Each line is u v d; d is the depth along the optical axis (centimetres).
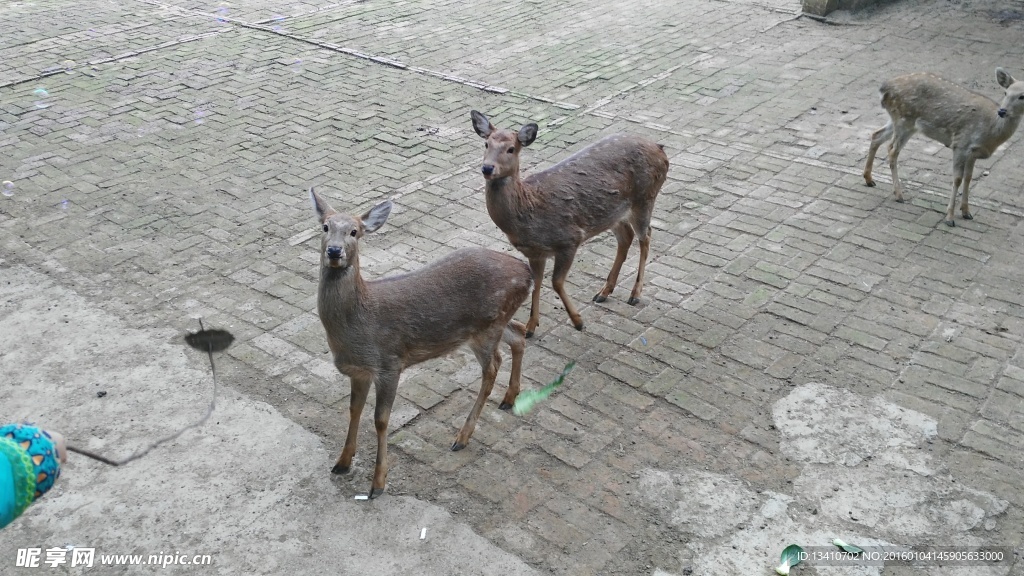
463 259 530
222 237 695
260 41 1031
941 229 695
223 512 510
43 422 550
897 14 1077
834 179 755
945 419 552
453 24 1084
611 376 583
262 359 593
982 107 672
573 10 1129
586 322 622
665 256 675
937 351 592
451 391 575
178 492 518
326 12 1124
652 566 488
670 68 948
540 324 621
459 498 517
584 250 689
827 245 681
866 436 544
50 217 713
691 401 566
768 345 600
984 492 517
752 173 764
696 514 509
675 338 607
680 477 525
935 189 741
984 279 646
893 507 512
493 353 539
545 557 491
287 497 517
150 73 947
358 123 848
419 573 485
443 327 517
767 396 568
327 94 902
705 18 1088
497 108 870
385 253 675
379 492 518
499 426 554
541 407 564
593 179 595
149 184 756
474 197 739
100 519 505
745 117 847
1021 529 502
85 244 685
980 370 579
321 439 546
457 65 962
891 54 966
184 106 878
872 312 622
